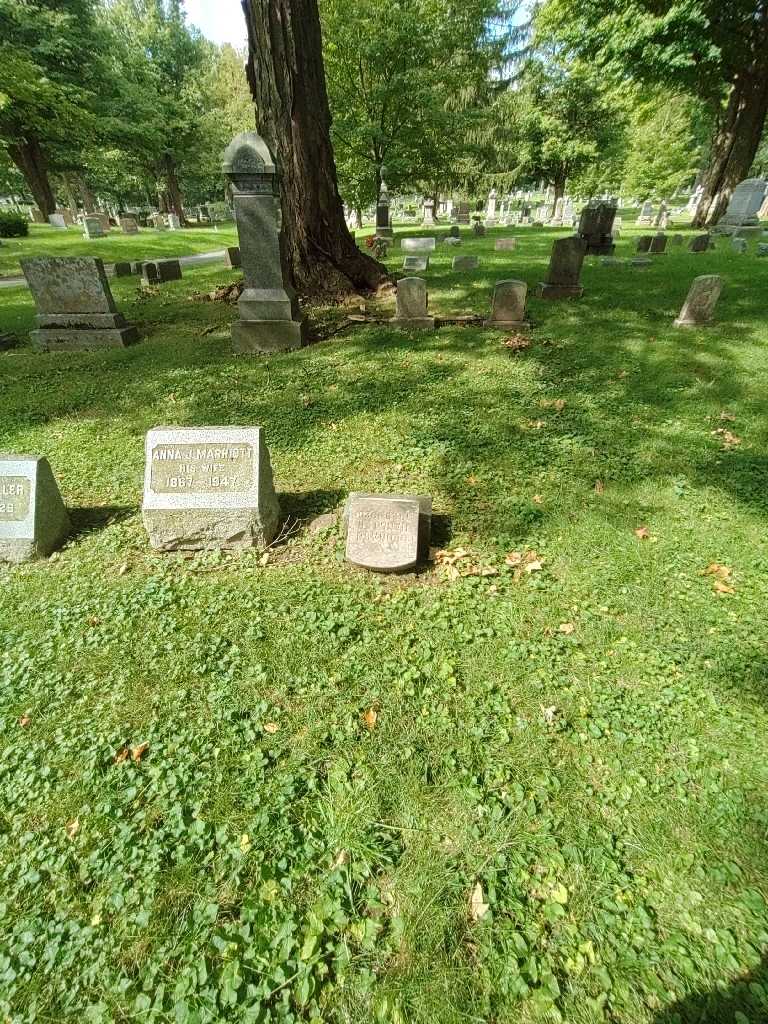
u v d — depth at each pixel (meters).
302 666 3.31
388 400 7.02
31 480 4.25
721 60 20.09
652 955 2.03
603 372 7.63
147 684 3.22
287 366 8.30
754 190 22.28
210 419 6.70
